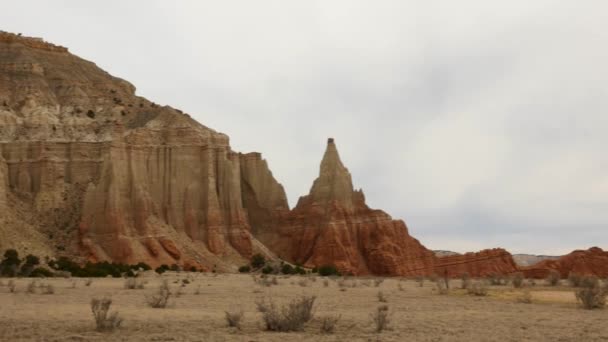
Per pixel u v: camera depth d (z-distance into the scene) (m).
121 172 112.88
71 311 27.48
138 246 105.88
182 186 122.25
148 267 98.19
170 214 119.12
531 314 28.66
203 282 62.44
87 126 125.19
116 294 40.12
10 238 96.69
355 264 126.69
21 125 120.56
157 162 121.56
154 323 23.06
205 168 124.44
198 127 131.62
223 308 30.30
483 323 24.25
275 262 118.94
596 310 31.42
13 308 28.88
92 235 104.62
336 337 19.61
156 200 119.19
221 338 19.11
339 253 125.25
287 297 39.78
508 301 37.78
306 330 21.36
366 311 29.59
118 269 85.88
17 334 19.81
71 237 105.81
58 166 115.56
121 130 116.62
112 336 19.44
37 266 84.94
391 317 25.86
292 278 80.44
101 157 118.00
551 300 38.66
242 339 18.91
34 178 114.06
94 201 106.81
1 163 109.19
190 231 119.50
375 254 129.25
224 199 126.38
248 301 35.34
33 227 105.38
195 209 121.38
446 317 26.73
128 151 115.75
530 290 51.06
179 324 22.81
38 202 110.38
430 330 21.73
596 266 128.62
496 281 67.94
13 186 112.19
